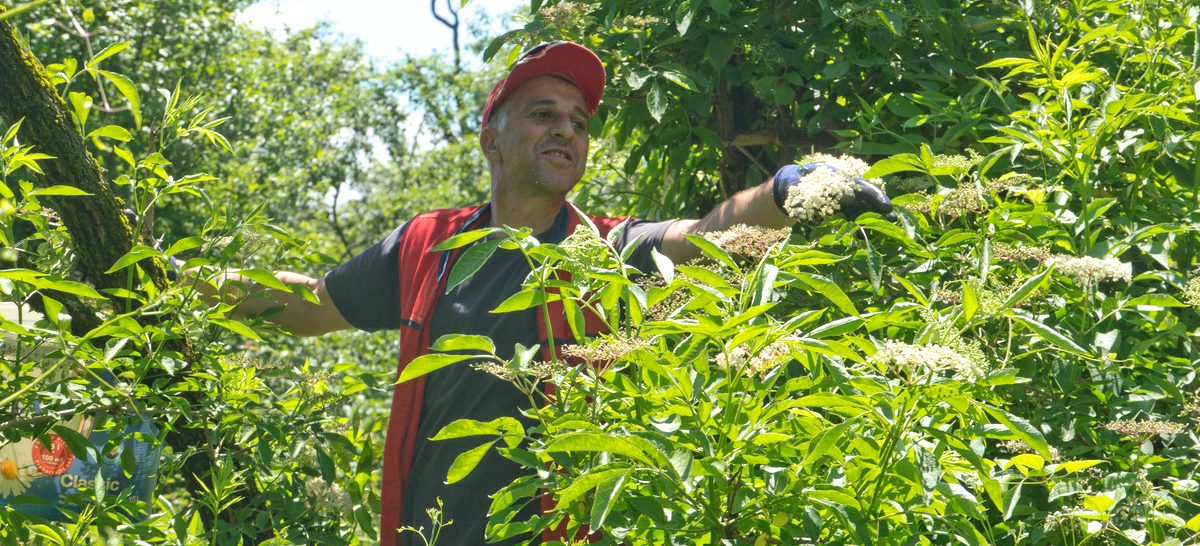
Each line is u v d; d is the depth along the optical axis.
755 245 1.90
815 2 2.77
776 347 1.55
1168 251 2.21
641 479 1.60
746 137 2.92
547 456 1.70
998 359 1.87
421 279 2.41
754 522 1.59
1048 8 2.67
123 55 8.42
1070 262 1.80
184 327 2.28
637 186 3.36
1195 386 2.08
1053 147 2.17
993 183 2.06
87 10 4.97
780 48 2.72
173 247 2.24
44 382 2.18
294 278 2.73
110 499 2.17
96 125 7.56
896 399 1.50
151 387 2.46
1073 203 2.32
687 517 1.60
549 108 2.42
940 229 2.17
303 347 7.50
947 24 2.70
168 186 2.47
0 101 2.42
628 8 2.88
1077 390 2.00
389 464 2.29
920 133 2.71
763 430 1.60
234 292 2.61
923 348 1.45
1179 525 1.68
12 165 2.19
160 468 2.39
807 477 1.58
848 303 1.59
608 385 1.76
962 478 1.72
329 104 14.49
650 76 2.69
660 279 2.10
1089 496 1.69
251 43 11.47
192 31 9.61
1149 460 1.90
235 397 2.48
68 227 2.49
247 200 10.00
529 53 2.43
